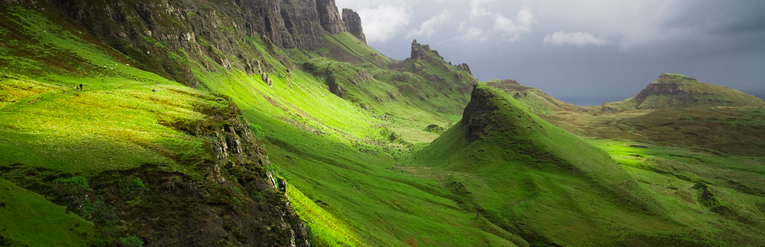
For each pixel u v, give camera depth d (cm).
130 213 4841
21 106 7456
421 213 18600
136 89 11925
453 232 16512
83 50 17975
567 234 17912
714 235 17550
